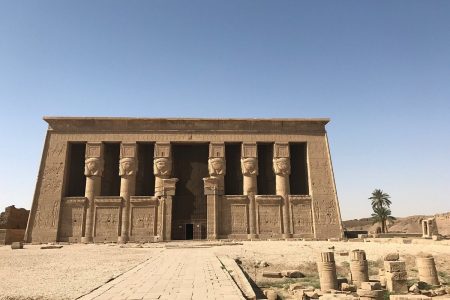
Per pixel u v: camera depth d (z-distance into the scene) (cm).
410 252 2067
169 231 3803
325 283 1278
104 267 1454
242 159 4212
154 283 943
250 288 970
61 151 4091
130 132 4191
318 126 4391
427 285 1341
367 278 1351
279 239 3859
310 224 4031
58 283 1059
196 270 1217
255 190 4119
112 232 3872
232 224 3988
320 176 4184
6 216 4000
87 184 4012
